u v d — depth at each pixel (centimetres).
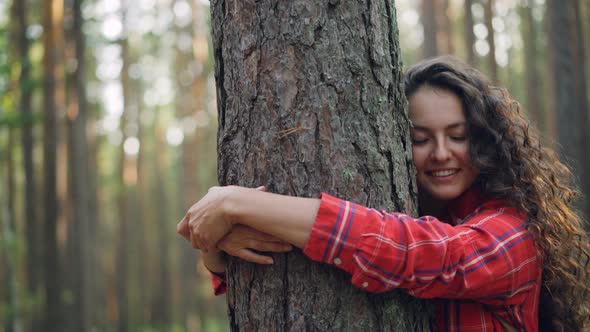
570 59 783
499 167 157
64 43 1246
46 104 1122
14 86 1009
